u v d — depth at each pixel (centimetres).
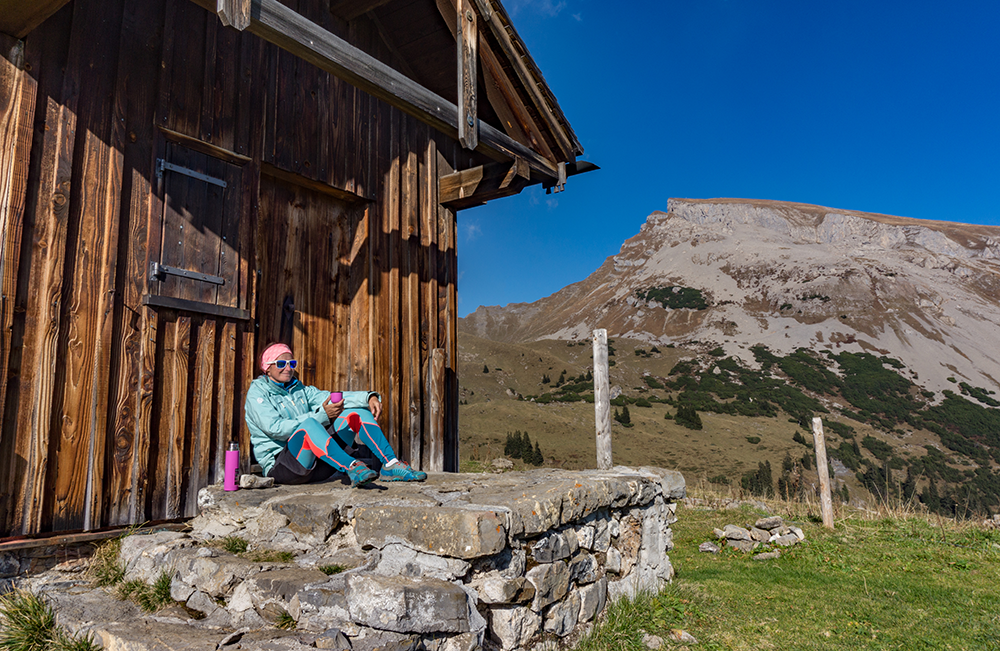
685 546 803
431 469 625
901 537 849
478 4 505
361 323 579
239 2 297
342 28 597
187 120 426
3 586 328
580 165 660
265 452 421
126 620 286
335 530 322
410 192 642
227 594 288
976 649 394
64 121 361
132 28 400
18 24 331
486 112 653
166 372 401
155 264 398
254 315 465
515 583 296
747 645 388
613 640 358
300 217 549
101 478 362
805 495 1210
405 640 243
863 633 423
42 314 344
